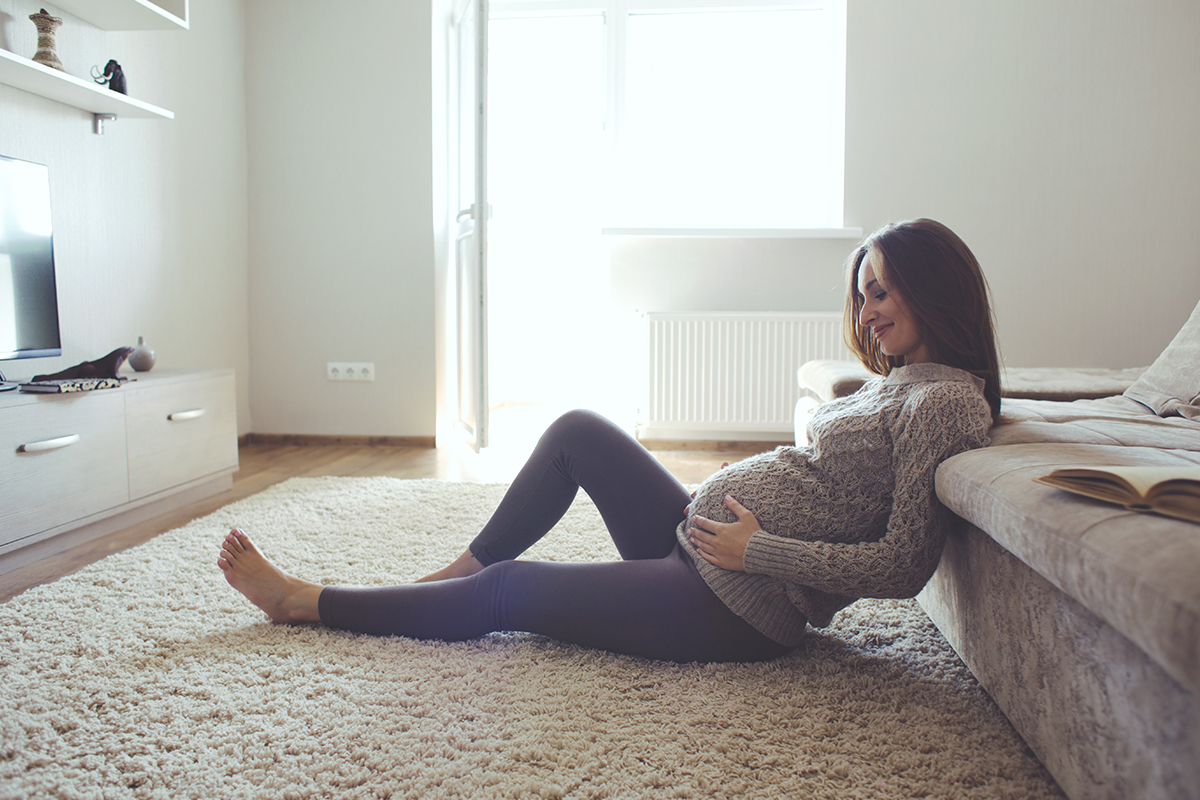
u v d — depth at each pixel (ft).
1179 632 1.92
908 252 3.75
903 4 11.62
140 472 7.67
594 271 17.26
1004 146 11.66
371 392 12.52
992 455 3.36
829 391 7.31
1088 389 6.84
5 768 3.27
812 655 4.35
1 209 7.05
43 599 5.30
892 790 3.12
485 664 4.25
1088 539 2.41
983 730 3.59
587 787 3.13
